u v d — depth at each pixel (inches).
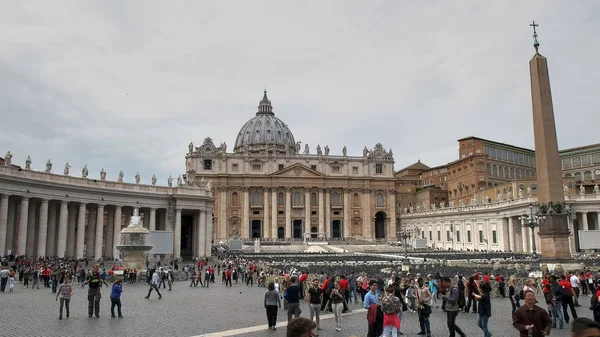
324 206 4977.9
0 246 1916.8
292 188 4926.2
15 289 1216.2
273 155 4950.8
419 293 641.6
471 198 4468.5
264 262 2178.9
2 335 626.5
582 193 2834.6
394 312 512.7
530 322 397.7
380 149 5201.8
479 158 4424.2
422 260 2303.2
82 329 675.4
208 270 1550.2
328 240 4549.7
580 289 1122.7
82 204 2290.8
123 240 1525.6
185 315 809.5
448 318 573.6
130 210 2667.3
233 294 1173.7
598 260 1984.5
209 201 2753.4
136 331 663.1
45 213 2118.6
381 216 5295.3
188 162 4845.0
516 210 3014.3
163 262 2353.6
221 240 4618.6
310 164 5019.7
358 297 1109.1
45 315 798.5
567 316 719.7
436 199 4997.5
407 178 5871.1
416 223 4709.6
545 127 1523.1
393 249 3737.7
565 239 1483.8
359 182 5073.8
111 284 1384.1
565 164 4306.1
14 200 2171.5
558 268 1225.4
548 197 1508.4
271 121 6771.7
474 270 1596.9
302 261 2380.7
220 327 695.7
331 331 665.6
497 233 3289.9
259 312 848.9
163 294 1160.2
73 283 1398.9
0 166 1929.1
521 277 1229.1
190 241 3065.9
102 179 2409.0
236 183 4845.0
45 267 1366.9
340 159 5073.8
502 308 903.7
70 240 2431.1
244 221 4785.9
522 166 4864.7
